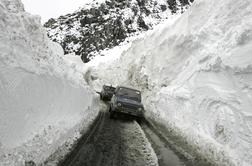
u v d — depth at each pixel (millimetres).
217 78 10102
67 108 8227
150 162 6211
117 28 90062
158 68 24844
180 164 6348
